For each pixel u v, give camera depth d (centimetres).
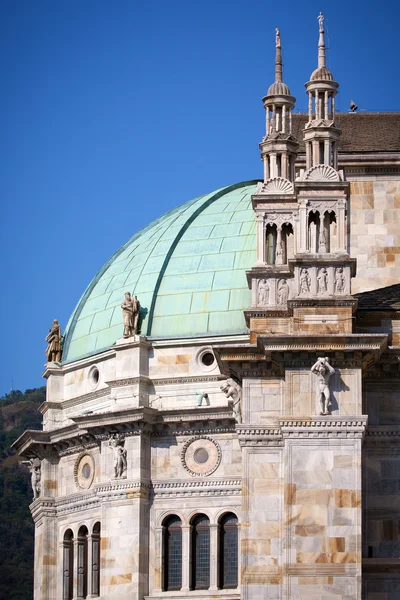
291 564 16275
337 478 16400
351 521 16325
